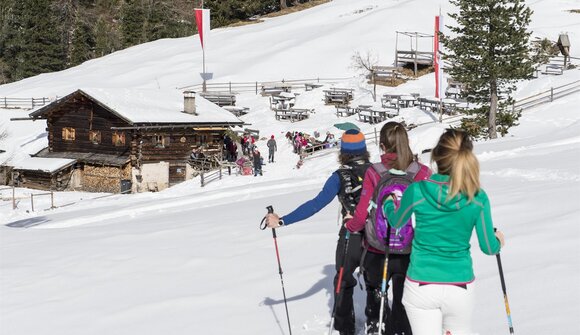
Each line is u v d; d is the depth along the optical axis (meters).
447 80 56.31
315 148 43.41
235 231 12.93
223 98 58.12
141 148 42.53
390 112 48.12
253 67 68.81
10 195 41.19
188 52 80.44
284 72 67.06
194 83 67.25
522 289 6.93
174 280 9.63
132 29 103.94
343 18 84.69
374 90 55.53
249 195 24.12
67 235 16.05
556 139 27.55
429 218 4.54
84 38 103.00
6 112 64.44
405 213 4.66
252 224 13.63
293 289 8.26
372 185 5.54
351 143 6.11
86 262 11.59
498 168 19.36
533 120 41.84
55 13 106.75
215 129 44.38
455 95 52.91
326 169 37.34
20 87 77.12
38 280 10.68
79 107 45.12
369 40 71.00
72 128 45.59
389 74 61.09
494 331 5.95
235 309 7.84
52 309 8.94
